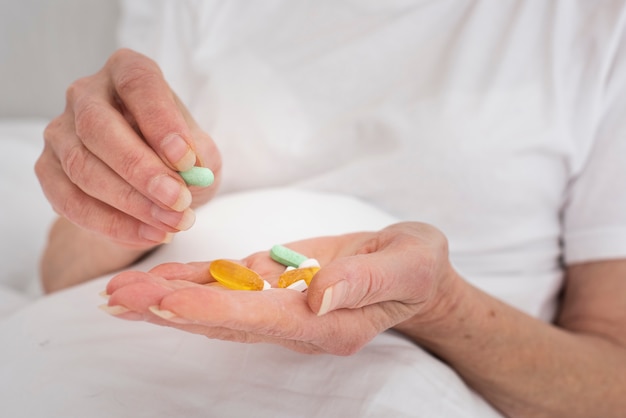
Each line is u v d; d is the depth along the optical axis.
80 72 1.01
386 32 0.63
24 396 0.45
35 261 0.80
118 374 0.45
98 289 0.52
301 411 0.44
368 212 0.58
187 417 0.44
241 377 0.45
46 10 0.98
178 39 0.72
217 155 0.48
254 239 0.52
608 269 0.59
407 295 0.41
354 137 0.63
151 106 0.42
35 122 1.00
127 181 0.41
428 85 0.62
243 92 0.65
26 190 0.85
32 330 0.49
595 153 0.60
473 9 0.61
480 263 0.62
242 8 0.69
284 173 0.65
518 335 0.52
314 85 0.65
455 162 0.60
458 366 0.53
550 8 0.60
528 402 0.54
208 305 0.33
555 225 0.63
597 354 0.55
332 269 0.37
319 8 0.66
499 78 0.60
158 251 0.54
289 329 0.36
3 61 1.01
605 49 0.59
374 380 0.45
